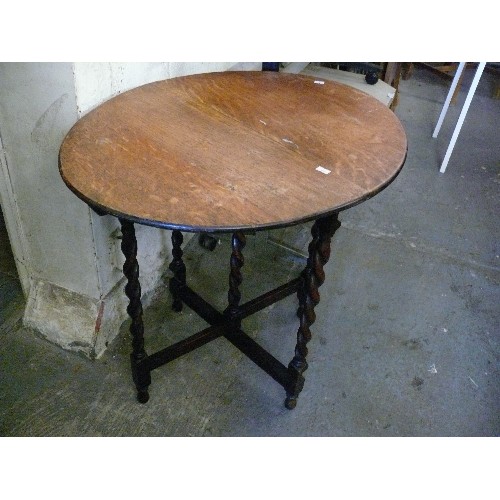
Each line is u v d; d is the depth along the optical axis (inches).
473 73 158.1
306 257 77.2
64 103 46.0
